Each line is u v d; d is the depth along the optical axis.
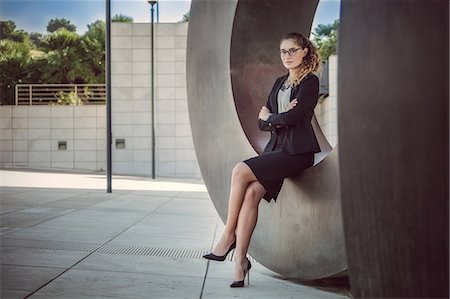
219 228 6.69
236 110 4.41
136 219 7.39
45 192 11.66
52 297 3.27
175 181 18.70
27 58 32.34
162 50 24.91
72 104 26.48
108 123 12.12
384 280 1.93
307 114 3.67
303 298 3.44
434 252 1.82
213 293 3.52
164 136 24.83
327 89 19.95
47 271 3.98
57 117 25.88
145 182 17.27
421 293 1.86
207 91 4.85
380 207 1.92
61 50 33.50
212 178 4.79
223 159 4.61
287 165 3.61
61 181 16.22
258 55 4.57
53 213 7.80
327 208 3.50
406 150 1.85
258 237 4.14
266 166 3.60
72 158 25.81
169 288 3.61
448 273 1.80
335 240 3.43
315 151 3.64
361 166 1.95
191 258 4.69
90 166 25.78
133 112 24.95
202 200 10.69
